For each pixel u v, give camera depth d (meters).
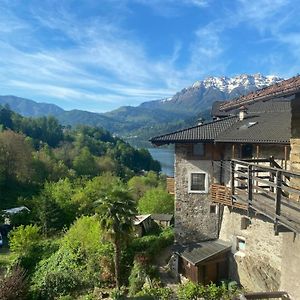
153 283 25.84
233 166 12.42
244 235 24.78
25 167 81.88
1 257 41.66
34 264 34.72
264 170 11.03
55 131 137.88
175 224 28.09
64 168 92.31
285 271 11.07
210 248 26.23
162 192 54.75
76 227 34.22
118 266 27.47
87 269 30.41
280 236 21.66
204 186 27.41
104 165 108.62
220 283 25.61
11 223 53.41
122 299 25.05
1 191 74.25
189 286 23.16
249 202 11.03
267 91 11.66
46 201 50.03
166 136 26.67
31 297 28.89
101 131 167.38
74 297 27.72
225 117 32.44
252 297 11.88
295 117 11.71
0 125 104.00
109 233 26.58
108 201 26.81
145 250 30.83
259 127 24.98
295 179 11.72
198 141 25.86
